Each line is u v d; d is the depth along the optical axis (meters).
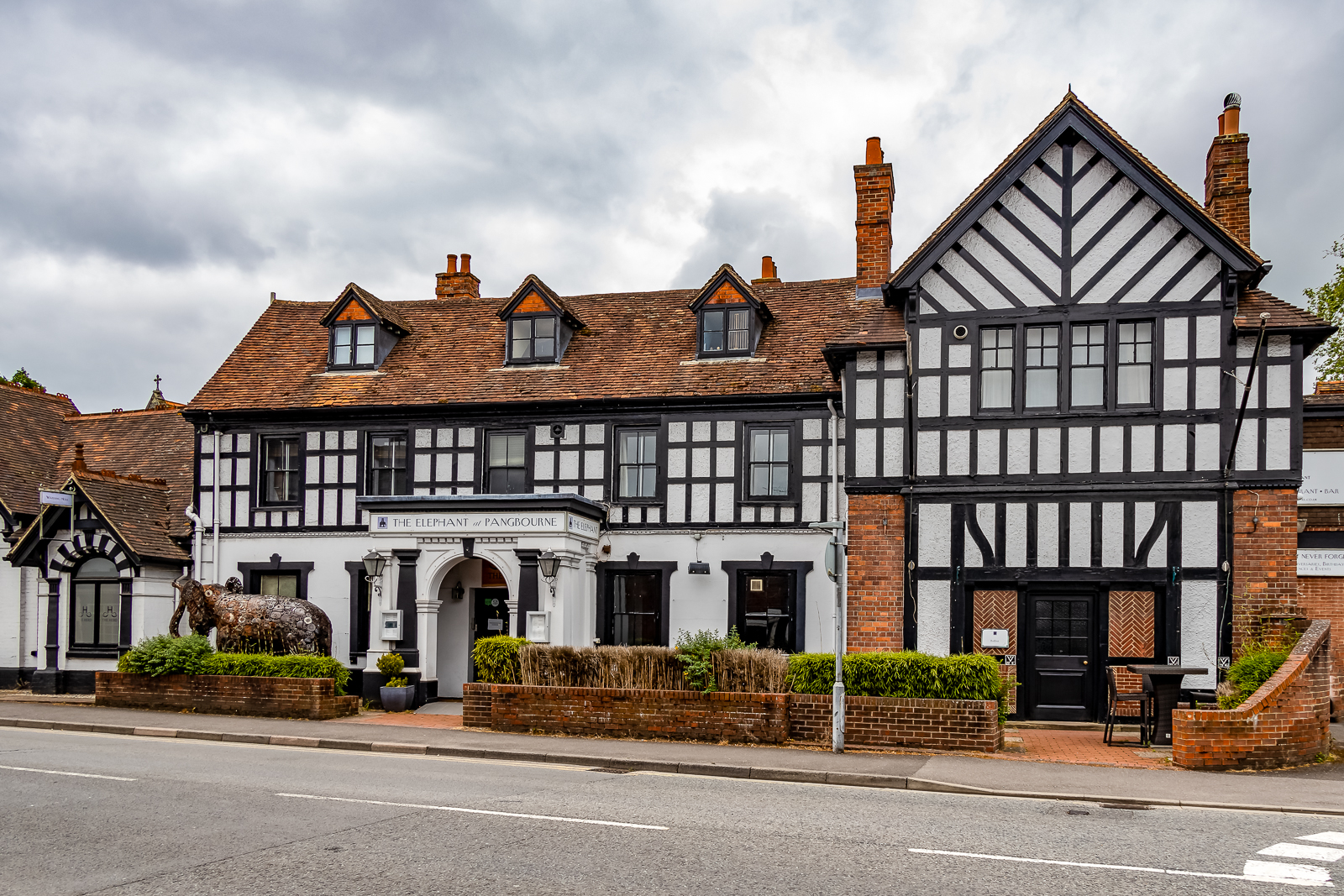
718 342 19.92
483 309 22.88
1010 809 9.49
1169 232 15.30
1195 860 7.41
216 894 6.44
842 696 12.92
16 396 24.78
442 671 19.77
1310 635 12.71
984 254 15.97
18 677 21.17
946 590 15.63
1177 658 14.81
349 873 6.88
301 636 18.34
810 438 18.53
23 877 6.86
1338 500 16.94
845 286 21.00
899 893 6.48
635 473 19.47
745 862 7.17
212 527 20.97
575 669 14.62
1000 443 15.65
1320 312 27.27
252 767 11.48
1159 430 15.12
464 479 20.00
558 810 9.00
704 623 18.67
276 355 22.31
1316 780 11.00
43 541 20.92
